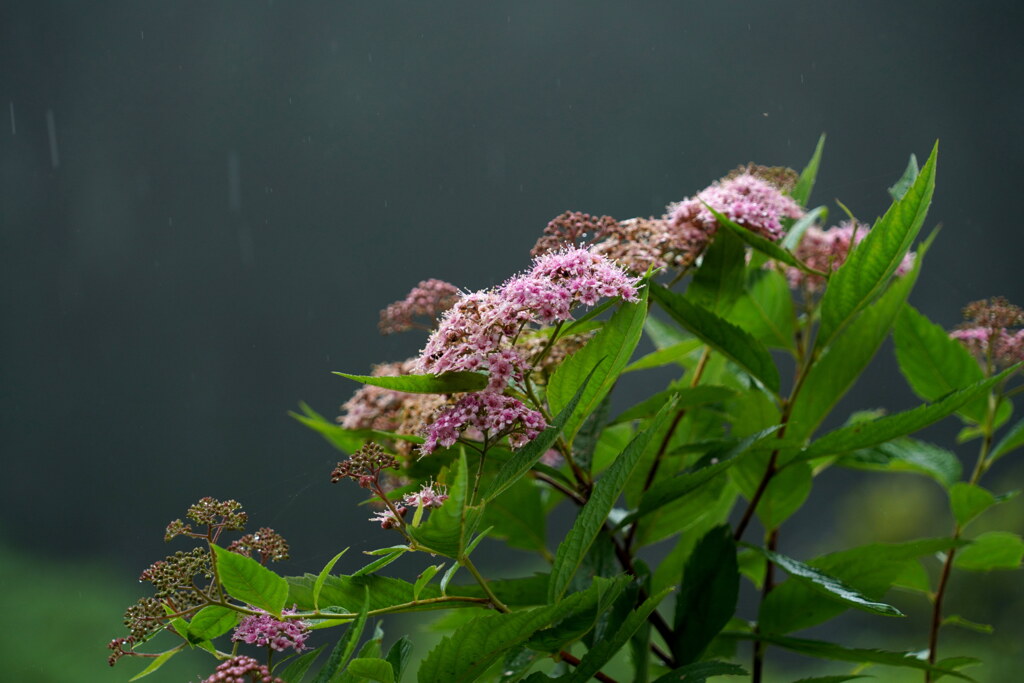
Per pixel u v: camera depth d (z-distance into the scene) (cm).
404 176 2009
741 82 1955
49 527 1703
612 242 166
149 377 1955
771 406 178
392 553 119
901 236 156
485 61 2000
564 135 1930
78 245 1984
